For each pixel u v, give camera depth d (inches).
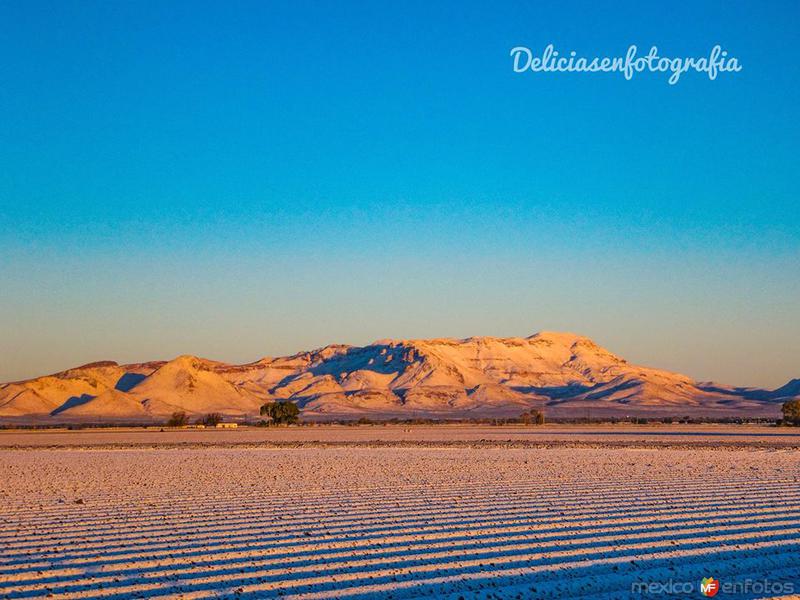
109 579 639.1
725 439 2849.4
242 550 739.4
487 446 2391.7
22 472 1598.2
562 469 1557.6
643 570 657.0
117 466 1727.4
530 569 658.8
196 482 1354.6
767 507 986.7
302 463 1764.3
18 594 601.9
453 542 768.3
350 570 661.3
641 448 2256.4
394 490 1200.2
